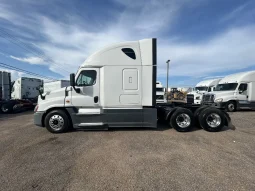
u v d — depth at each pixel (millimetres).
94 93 5633
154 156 3670
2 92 14305
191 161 3414
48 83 18000
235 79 11789
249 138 4984
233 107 11508
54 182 2688
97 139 4879
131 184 2627
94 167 3189
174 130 5883
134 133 5492
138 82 5570
